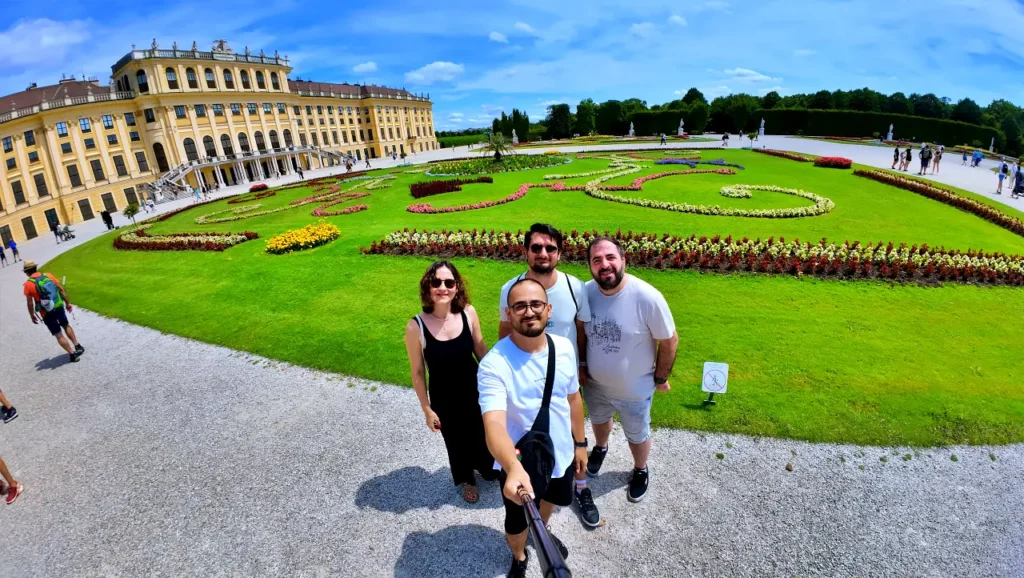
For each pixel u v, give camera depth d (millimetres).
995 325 8844
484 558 4398
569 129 89125
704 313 9297
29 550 4867
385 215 21594
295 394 7500
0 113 47594
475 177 32031
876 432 5898
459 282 4348
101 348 10164
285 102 71000
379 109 93938
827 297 9938
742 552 4379
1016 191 22922
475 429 4617
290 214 25500
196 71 59625
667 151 47531
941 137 58375
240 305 11602
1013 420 6090
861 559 4289
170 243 19094
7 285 20047
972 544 4430
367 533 4758
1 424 7453
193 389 7973
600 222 17109
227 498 5398
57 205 49906
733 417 6211
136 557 4680
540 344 3357
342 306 10852
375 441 6203
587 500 4746
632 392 4477
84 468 6164
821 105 71625
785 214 17469
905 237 14758
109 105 53406
